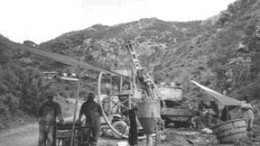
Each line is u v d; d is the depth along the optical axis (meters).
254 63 29.56
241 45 34.50
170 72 45.47
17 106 22.33
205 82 35.66
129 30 115.31
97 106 10.80
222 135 14.44
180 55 51.97
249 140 14.15
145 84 18.48
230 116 19.38
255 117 20.53
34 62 35.00
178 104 23.06
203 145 13.98
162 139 14.54
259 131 16.28
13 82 23.69
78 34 111.94
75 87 41.66
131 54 19.70
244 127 14.38
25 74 25.34
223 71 33.78
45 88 26.00
